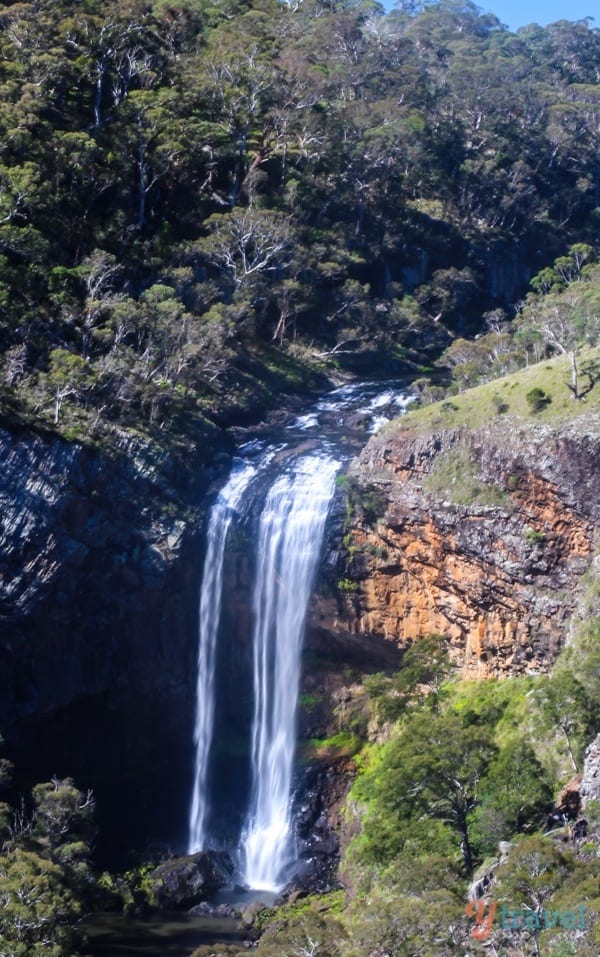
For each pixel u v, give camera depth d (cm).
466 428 8356
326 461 9238
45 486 8400
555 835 5672
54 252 10525
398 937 4928
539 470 7856
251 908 7281
